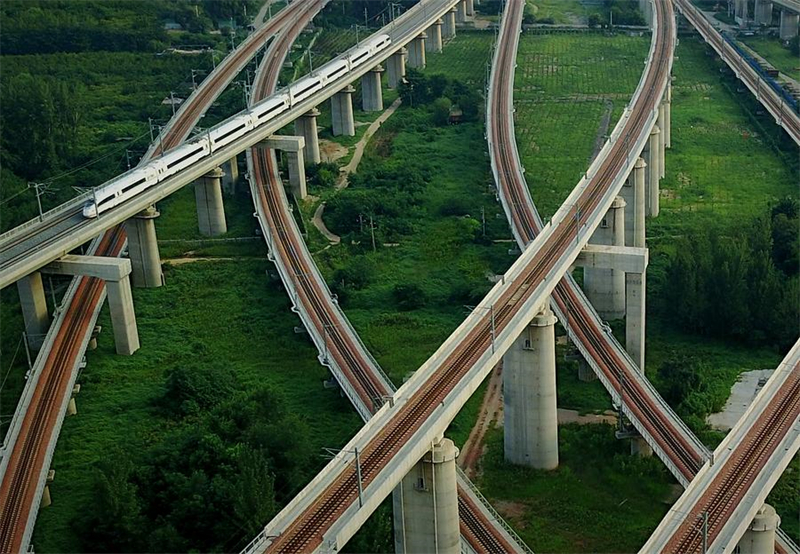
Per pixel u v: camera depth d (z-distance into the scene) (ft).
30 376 570.87
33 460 510.17
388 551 465.88
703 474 441.27
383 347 654.12
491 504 510.99
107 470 499.51
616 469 532.32
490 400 605.73
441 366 479.82
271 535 387.96
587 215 636.48
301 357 643.04
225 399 591.37
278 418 547.08
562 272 560.61
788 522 492.54
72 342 610.24
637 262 590.14
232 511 476.13
